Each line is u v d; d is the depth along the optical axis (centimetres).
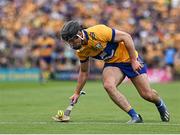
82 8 10500
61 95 5509
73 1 10631
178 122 2838
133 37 9681
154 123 2730
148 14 10281
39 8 10556
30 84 8069
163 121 2889
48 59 9356
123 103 2723
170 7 10519
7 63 9425
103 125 2619
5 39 9925
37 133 2311
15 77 8975
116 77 2728
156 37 9669
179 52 9069
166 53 8988
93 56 2744
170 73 8881
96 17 10250
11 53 9594
